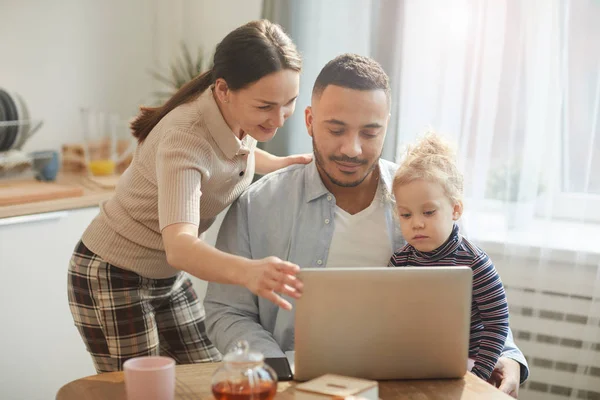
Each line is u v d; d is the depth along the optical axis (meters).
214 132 1.62
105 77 3.14
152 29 3.24
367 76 1.55
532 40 2.32
